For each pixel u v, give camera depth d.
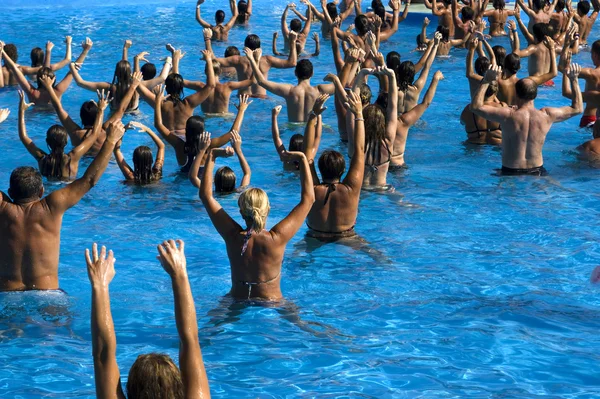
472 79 10.77
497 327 5.54
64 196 5.73
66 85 11.88
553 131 11.11
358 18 13.97
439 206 8.18
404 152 10.10
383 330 5.51
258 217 5.60
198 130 8.84
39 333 5.39
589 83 10.99
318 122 9.06
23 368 4.92
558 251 7.00
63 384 4.73
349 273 6.53
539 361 5.04
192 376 3.44
